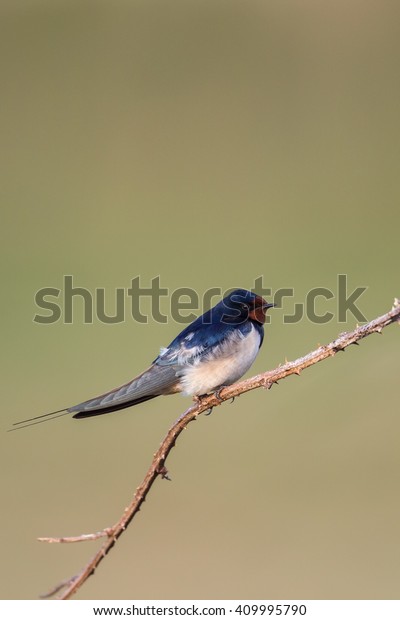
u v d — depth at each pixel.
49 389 11.71
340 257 14.62
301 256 15.11
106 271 14.98
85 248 15.76
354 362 10.61
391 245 14.98
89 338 12.80
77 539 3.83
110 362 12.10
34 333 13.00
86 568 3.84
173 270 15.23
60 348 12.55
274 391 10.79
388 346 10.65
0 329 13.05
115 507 9.66
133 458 10.69
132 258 15.48
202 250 15.98
